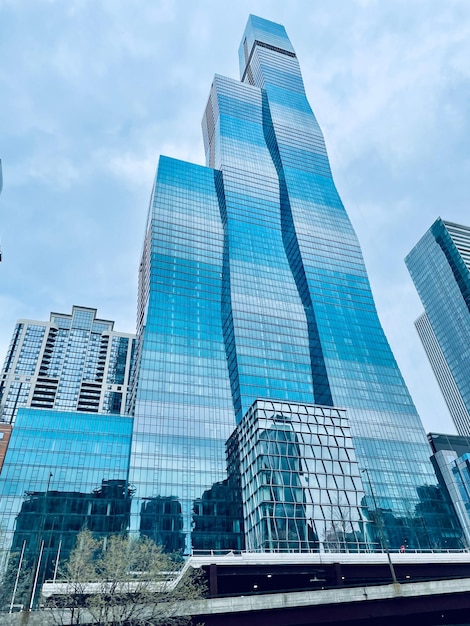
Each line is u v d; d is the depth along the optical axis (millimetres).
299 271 174625
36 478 104812
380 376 153500
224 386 136625
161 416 122438
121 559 52406
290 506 92312
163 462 113938
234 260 167000
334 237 191250
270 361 144125
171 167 189875
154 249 160375
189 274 159875
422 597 52094
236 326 147000
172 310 148375
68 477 106875
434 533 120938
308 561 66562
